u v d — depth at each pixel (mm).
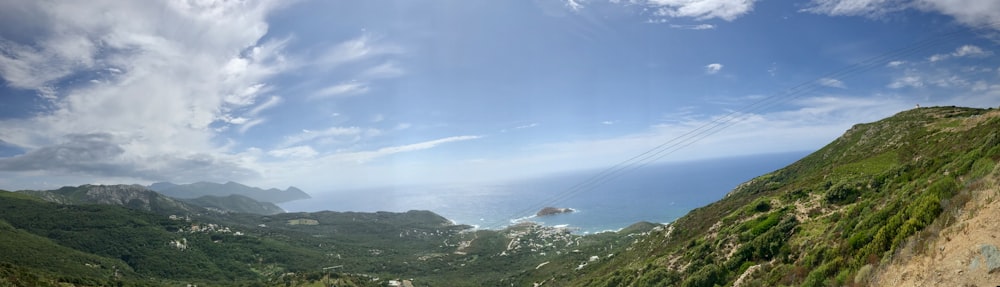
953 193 24125
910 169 51469
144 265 197000
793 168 128000
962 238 19234
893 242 23578
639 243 128875
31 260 156875
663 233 113750
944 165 41000
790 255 42250
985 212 19641
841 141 121938
